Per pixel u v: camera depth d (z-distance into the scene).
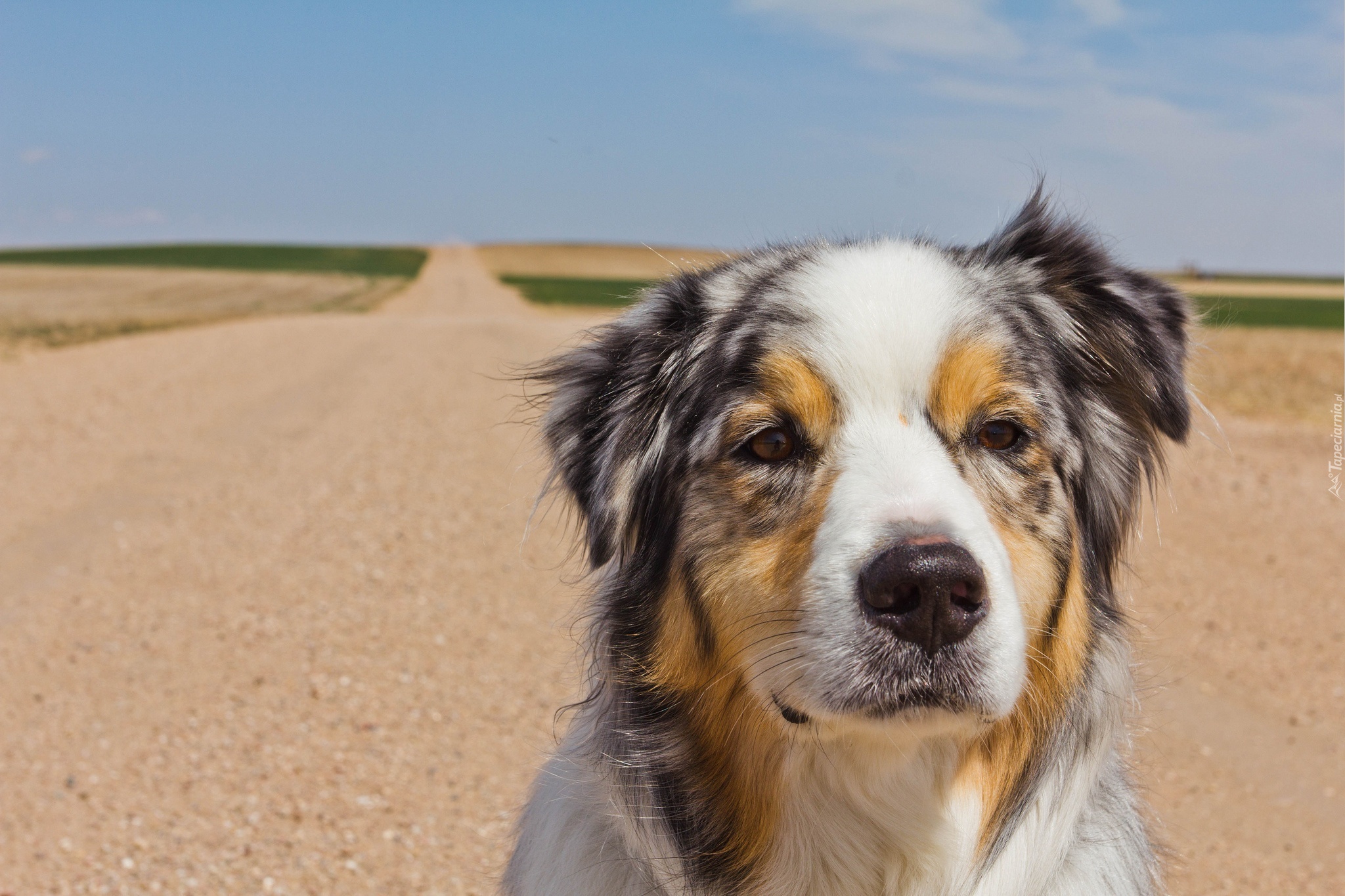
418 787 1.05
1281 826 1.01
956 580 0.59
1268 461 2.60
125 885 0.91
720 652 0.65
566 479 0.72
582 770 0.70
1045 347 0.70
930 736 0.63
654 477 0.69
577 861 0.69
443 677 1.32
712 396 0.67
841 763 0.65
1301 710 1.24
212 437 2.83
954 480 0.63
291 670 1.33
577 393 0.72
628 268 18.94
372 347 5.40
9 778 1.06
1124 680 0.71
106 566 1.73
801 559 0.62
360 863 0.94
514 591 1.63
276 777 1.07
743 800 0.66
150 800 1.02
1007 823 0.66
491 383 3.93
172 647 1.40
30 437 2.76
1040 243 0.73
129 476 2.35
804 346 0.66
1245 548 1.86
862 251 0.71
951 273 0.69
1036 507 0.66
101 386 3.77
